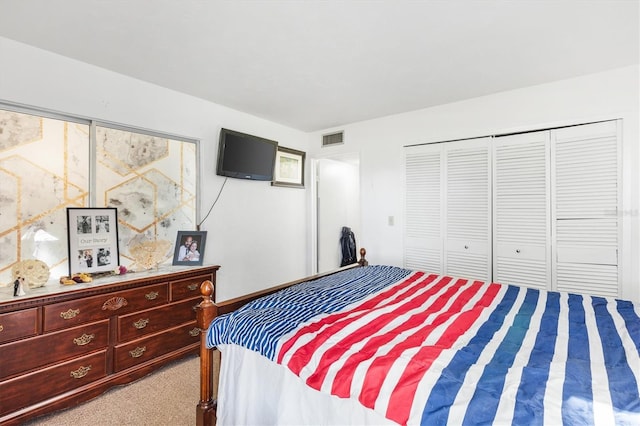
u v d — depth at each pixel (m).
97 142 2.36
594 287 2.52
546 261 2.71
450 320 1.48
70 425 1.80
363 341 1.24
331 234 5.01
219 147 3.03
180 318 2.51
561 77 2.53
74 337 1.95
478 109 2.96
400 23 1.77
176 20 1.73
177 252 2.74
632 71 2.33
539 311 1.64
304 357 1.17
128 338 2.19
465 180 3.09
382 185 3.58
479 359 1.11
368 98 2.97
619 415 0.81
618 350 1.18
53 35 1.88
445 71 2.40
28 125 2.06
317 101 3.04
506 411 0.85
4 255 1.98
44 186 2.12
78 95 2.20
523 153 2.81
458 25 1.79
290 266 3.94
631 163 2.36
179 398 2.05
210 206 3.05
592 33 1.88
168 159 2.80
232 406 1.40
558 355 1.15
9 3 1.57
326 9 1.64
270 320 1.42
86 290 1.99
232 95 2.88
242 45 2.00
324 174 4.83
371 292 1.91
